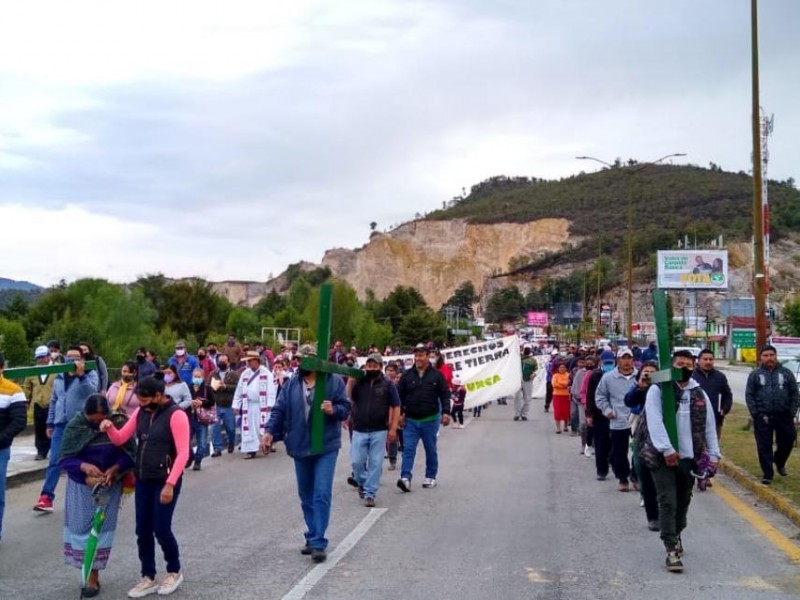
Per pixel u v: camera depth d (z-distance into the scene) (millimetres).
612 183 182625
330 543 8812
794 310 79438
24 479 13102
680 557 7934
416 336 79875
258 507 10930
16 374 9445
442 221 180250
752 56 17859
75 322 32969
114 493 7043
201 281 68000
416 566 7855
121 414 7277
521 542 8875
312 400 8305
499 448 17766
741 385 44625
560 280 147125
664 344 7754
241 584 7227
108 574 7590
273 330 63406
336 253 198500
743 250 132750
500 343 26031
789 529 9578
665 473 7820
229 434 16875
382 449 11219
